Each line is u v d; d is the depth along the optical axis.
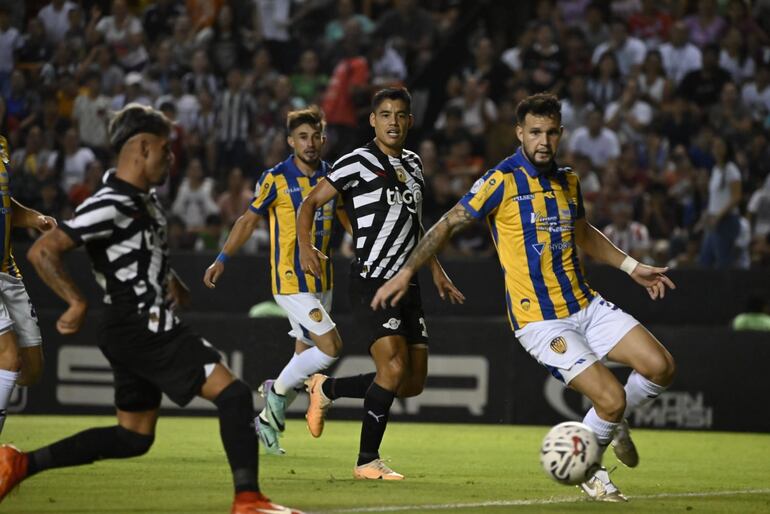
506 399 40.72
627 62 56.69
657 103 54.28
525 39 57.16
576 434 18.44
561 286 20.72
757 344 40.44
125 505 18.89
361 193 23.69
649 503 20.61
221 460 26.80
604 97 54.81
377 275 23.58
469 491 21.70
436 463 27.89
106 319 16.67
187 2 59.28
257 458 16.48
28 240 47.72
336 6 61.72
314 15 61.56
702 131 51.28
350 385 26.83
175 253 45.00
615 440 21.23
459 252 47.91
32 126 53.31
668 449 33.47
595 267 44.72
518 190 20.64
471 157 52.69
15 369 21.22
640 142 53.03
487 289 44.44
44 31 57.41
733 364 40.53
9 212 21.91
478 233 48.22
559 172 21.08
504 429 39.03
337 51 58.91
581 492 21.95
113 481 22.48
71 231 16.12
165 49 56.25
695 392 40.66
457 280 44.53
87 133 53.62
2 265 21.83
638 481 25.09
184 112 53.62
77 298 16.11
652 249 46.25
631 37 58.41
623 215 46.38
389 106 23.73
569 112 53.75
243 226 28.91
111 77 56.03
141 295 16.53
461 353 40.91
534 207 20.62
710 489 23.66
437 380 40.94
